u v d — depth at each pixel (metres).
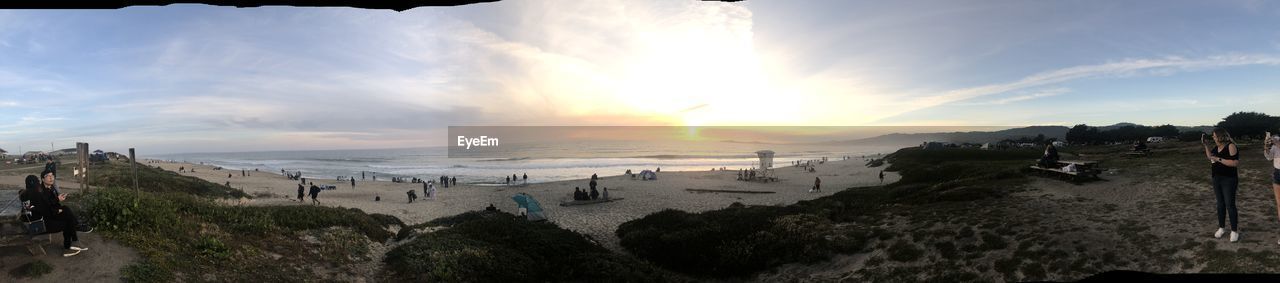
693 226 18.62
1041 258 11.37
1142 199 15.28
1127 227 12.31
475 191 47.47
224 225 13.43
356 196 44.41
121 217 11.31
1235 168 10.05
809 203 23.38
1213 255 9.68
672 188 44.44
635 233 19.06
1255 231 10.34
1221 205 10.21
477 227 16.80
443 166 108.81
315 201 33.88
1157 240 11.12
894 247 13.70
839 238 14.89
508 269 13.48
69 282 8.98
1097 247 11.43
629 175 62.50
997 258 11.84
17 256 9.34
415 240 14.91
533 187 49.66
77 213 11.73
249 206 16.19
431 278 12.46
